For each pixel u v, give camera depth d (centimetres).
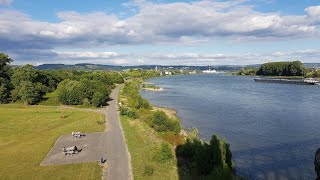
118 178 4609
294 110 11700
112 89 19975
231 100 14900
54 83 17462
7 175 4766
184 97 16600
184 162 5406
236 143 7262
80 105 12681
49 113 10656
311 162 5959
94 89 13162
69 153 5794
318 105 12925
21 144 6588
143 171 4875
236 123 9462
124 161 5366
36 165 5212
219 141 4797
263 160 6091
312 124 9225
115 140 6800
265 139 7600
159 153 5450
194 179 4584
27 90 13025
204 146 4881
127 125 8425
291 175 5366
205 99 15500
